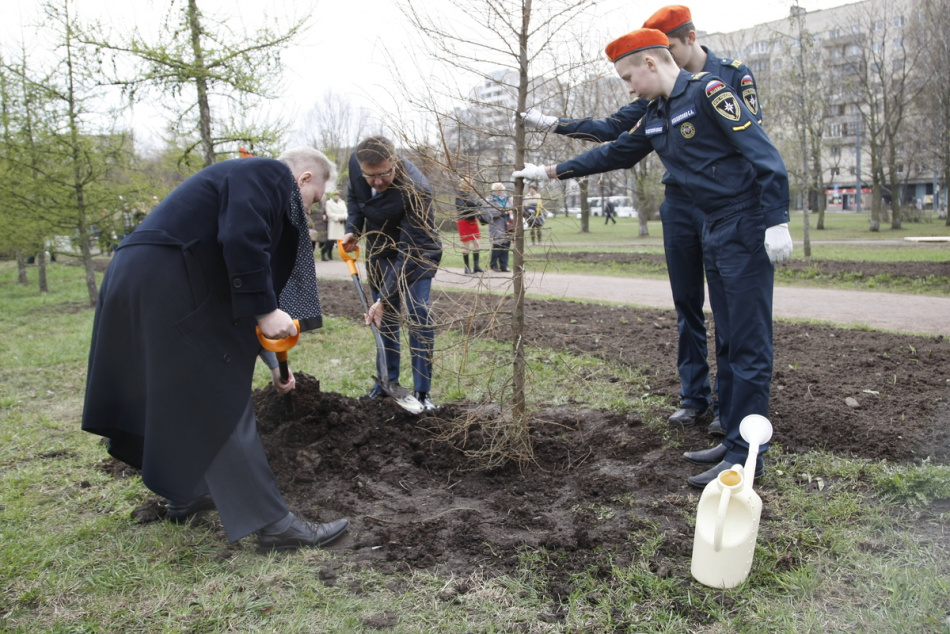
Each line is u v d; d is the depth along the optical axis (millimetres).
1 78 9320
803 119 14672
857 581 2357
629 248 19359
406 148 3312
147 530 2891
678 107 3223
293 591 2416
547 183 3477
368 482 3371
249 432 2646
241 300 2480
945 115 27016
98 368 2551
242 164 2641
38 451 3936
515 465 3555
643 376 4957
